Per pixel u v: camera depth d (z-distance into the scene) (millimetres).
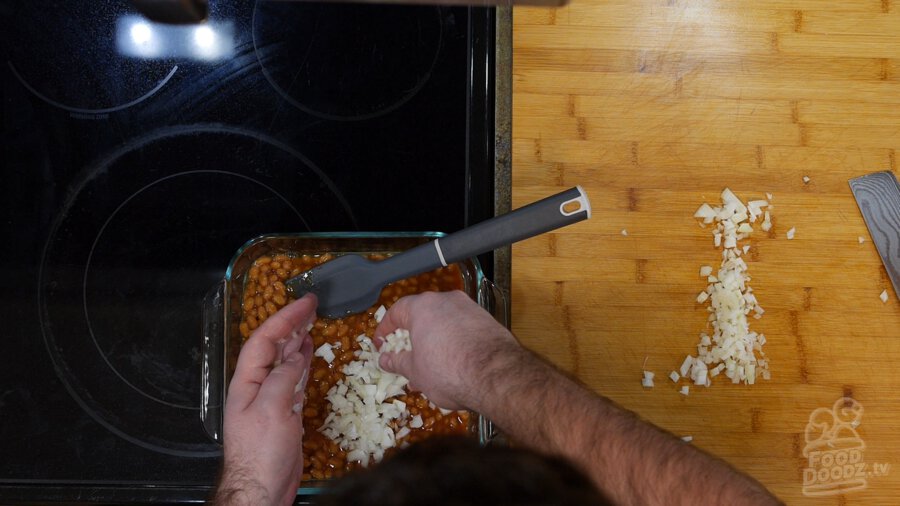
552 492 295
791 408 907
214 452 896
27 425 892
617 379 909
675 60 917
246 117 919
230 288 824
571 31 916
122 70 920
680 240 912
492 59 920
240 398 738
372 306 828
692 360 905
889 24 921
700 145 915
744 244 915
